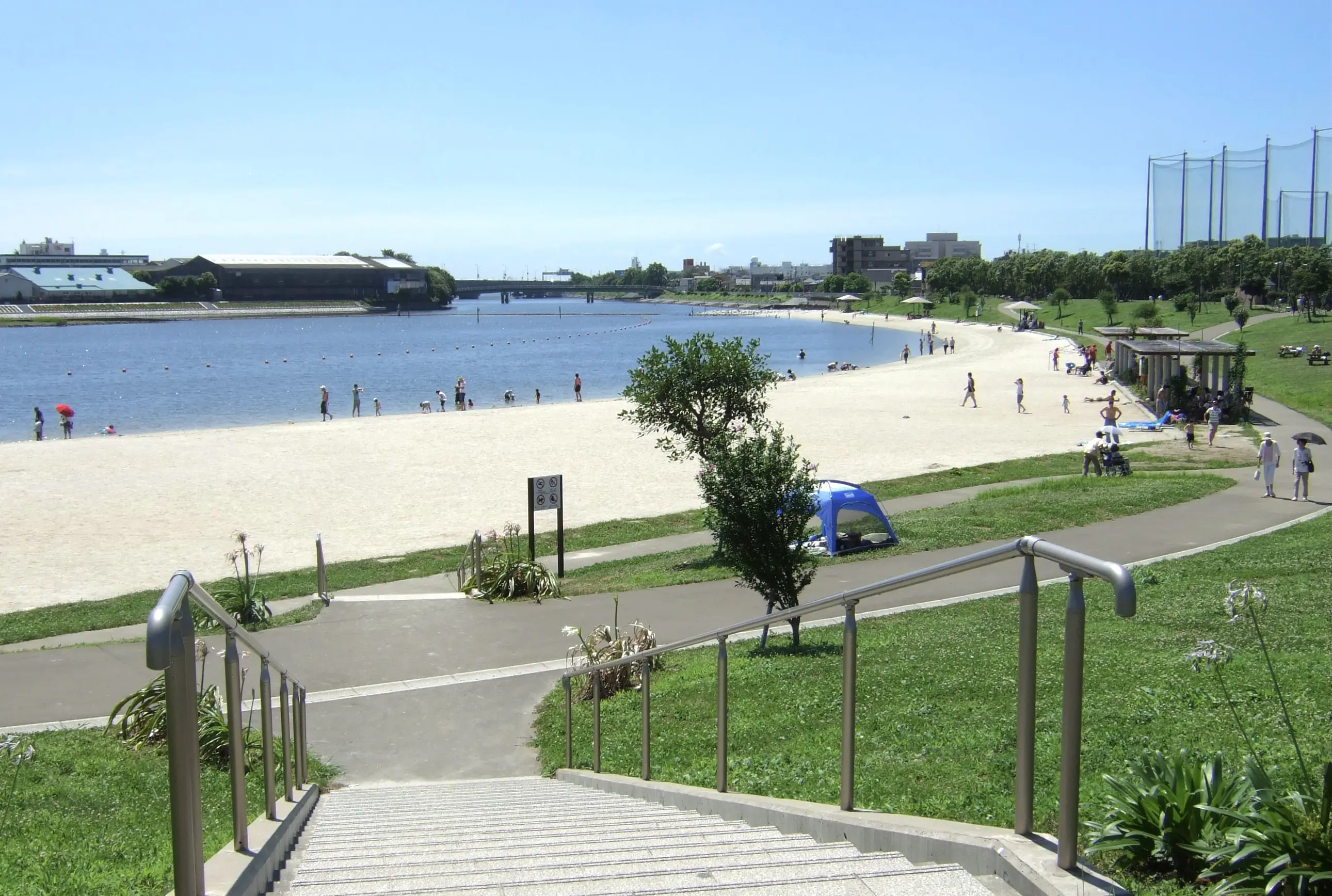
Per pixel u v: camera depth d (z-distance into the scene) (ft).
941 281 615.16
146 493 102.12
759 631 52.01
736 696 37.81
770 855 15.24
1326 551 57.21
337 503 97.40
